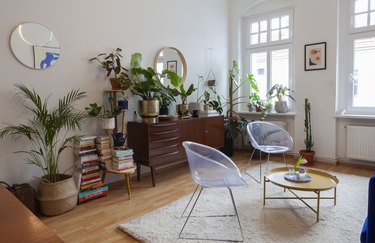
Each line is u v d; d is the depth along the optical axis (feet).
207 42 16.08
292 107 16.15
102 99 11.23
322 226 7.55
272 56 16.84
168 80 13.69
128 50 12.07
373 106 13.33
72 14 10.21
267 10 16.58
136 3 12.28
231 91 16.80
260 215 8.32
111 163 10.34
